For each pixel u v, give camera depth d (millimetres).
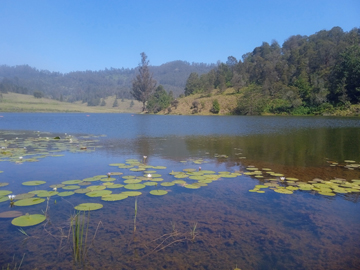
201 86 83375
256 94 60250
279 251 3699
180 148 12203
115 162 8984
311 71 62250
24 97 122500
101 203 5254
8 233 4047
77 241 3555
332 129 22750
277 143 14117
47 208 4961
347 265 3402
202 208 5090
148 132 19938
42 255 3510
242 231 4223
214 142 14367
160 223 4449
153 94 87812
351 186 6473
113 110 115688
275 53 77312
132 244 3801
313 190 6172
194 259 3479
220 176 7309
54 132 19688
